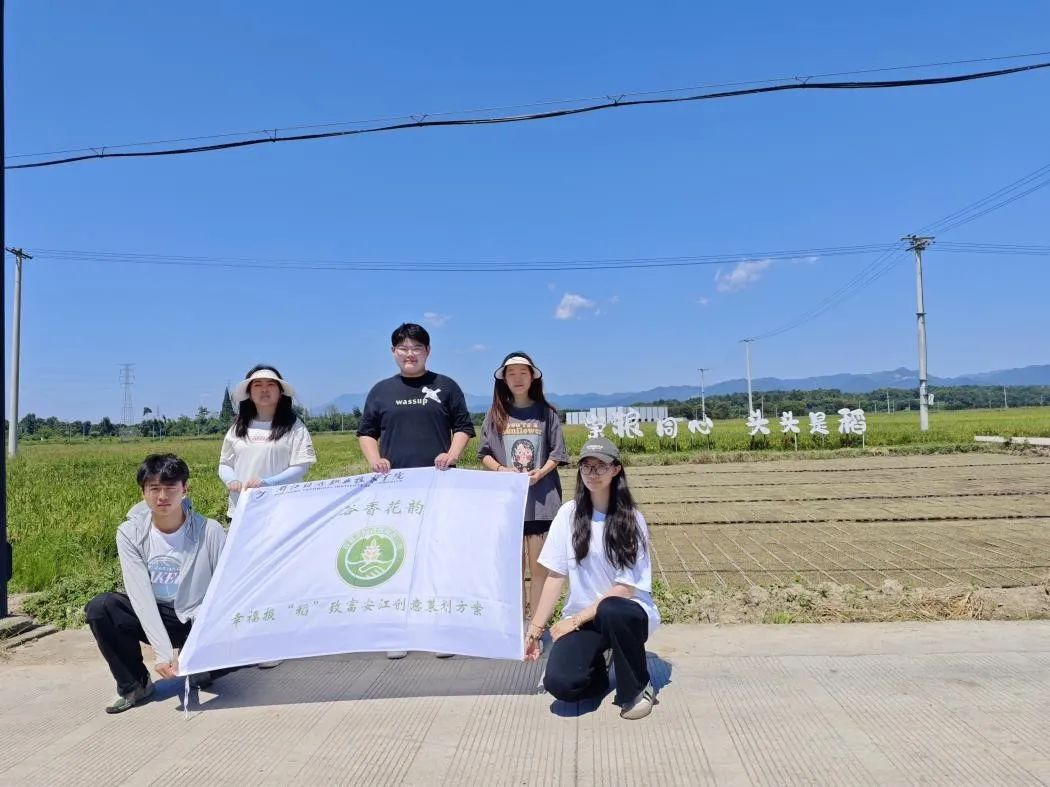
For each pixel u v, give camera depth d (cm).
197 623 360
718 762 286
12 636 475
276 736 322
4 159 518
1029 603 483
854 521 941
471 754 300
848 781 268
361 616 365
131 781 285
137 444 4472
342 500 400
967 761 279
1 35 511
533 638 358
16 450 2744
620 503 356
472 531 385
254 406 445
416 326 437
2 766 300
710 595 527
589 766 287
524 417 444
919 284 2806
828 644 414
